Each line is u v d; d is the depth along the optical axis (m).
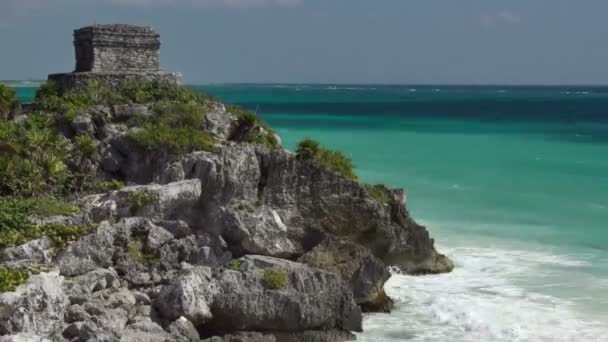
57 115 36.69
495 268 32.81
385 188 35.31
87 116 36.44
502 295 29.22
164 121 35.84
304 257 28.84
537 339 24.78
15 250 24.62
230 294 24.36
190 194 29.78
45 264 24.47
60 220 27.28
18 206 27.94
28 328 20.88
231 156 31.25
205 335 24.36
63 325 21.83
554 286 30.25
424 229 33.31
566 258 34.25
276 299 24.59
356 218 32.19
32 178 31.22
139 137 33.72
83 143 33.69
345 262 28.62
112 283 24.69
